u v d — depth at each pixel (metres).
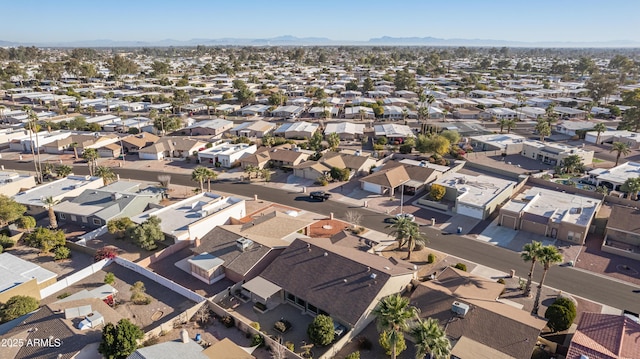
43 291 50.16
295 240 56.06
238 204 71.69
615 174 90.25
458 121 149.12
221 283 53.66
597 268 57.12
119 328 37.50
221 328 44.62
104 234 66.88
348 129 131.62
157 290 51.62
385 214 75.38
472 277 50.56
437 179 86.62
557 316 43.00
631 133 124.94
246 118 162.12
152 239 60.62
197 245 59.53
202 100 181.50
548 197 76.88
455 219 73.00
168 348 37.38
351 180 92.75
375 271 47.28
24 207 71.25
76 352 36.44
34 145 116.50
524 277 55.06
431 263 58.09
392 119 158.88
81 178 86.69
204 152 106.19
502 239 65.69
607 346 37.44
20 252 61.59
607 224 64.38
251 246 56.31
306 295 46.62
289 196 84.06
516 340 38.94
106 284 52.19
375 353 40.97
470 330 40.78
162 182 89.12
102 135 123.44
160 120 134.38
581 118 159.00
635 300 50.16
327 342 41.00
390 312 35.41
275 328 44.31
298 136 130.25
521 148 113.00
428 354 38.44
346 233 62.72
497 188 81.25
